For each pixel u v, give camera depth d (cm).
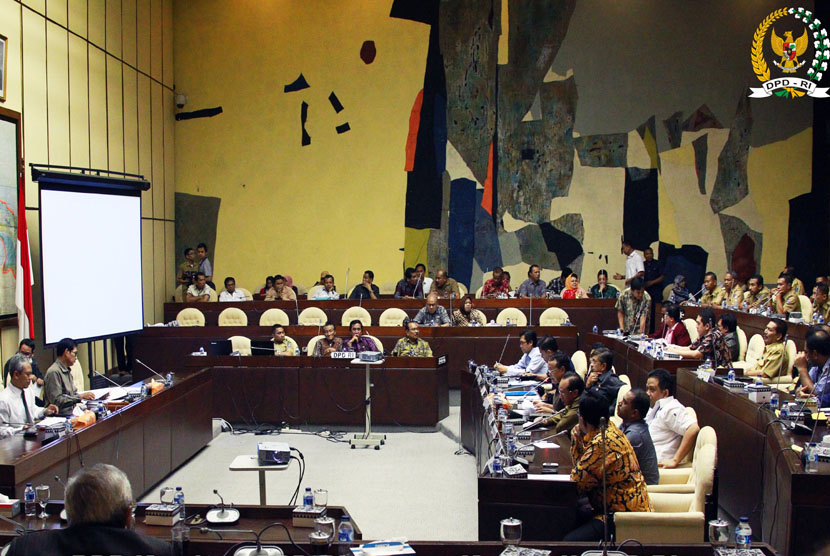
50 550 244
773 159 1326
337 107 1368
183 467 716
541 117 1344
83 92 1027
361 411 858
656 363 747
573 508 397
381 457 748
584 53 1338
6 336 827
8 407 567
